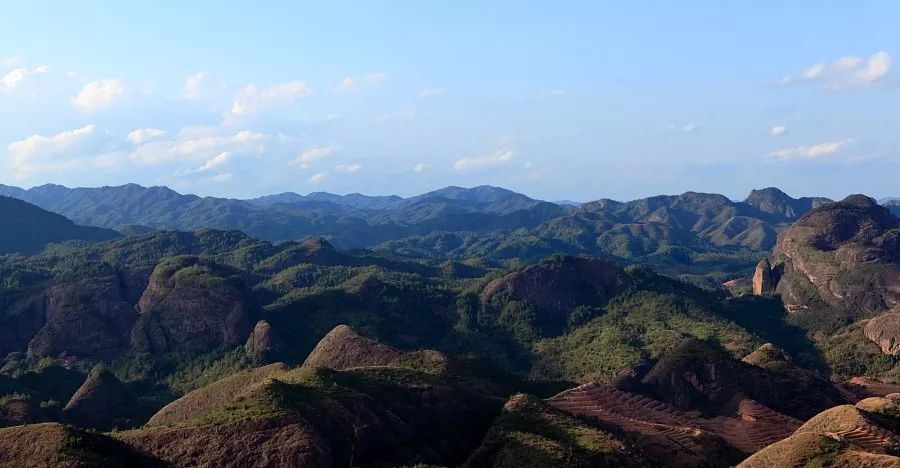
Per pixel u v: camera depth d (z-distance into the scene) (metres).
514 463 110.38
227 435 107.69
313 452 104.62
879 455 94.19
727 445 134.62
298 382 130.38
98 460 92.69
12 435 96.38
